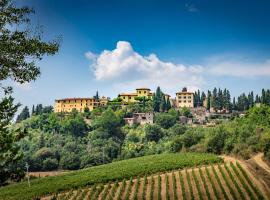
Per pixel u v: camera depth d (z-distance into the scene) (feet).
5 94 61.93
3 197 262.47
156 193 238.68
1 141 57.26
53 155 482.28
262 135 355.36
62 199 237.66
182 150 426.51
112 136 586.04
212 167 279.28
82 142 568.82
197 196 226.38
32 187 279.69
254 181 241.76
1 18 61.87
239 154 341.62
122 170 294.87
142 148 526.57
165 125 645.51
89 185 271.69
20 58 63.36
